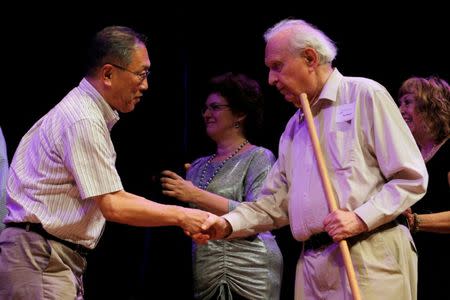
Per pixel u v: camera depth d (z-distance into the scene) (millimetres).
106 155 2920
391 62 4762
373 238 2764
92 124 2916
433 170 3475
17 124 4527
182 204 4332
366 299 2717
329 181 2809
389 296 2713
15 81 4523
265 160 3621
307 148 2953
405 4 4758
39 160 2955
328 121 2900
